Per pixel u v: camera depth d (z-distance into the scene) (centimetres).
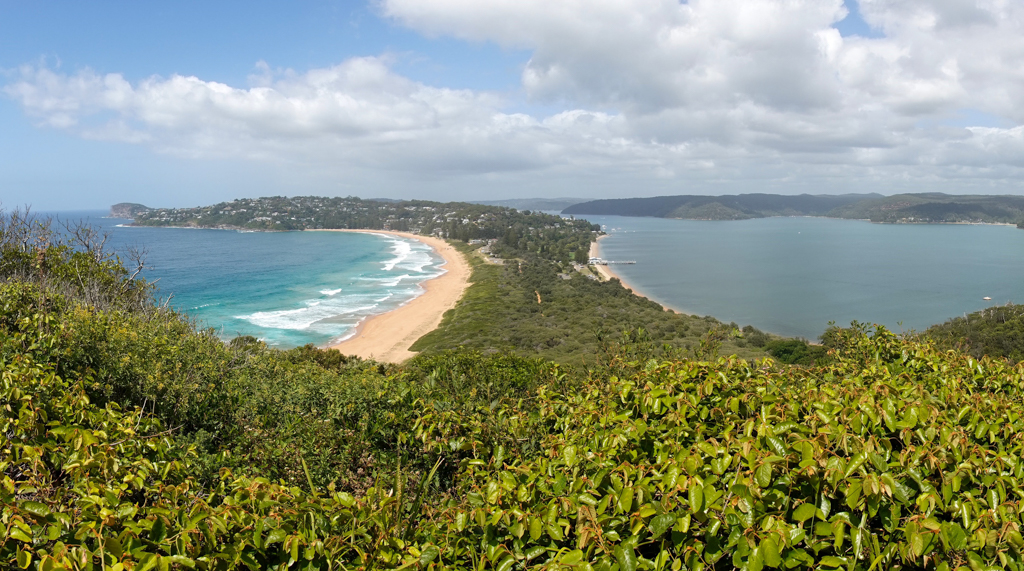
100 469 324
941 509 264
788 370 476
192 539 246
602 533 251
